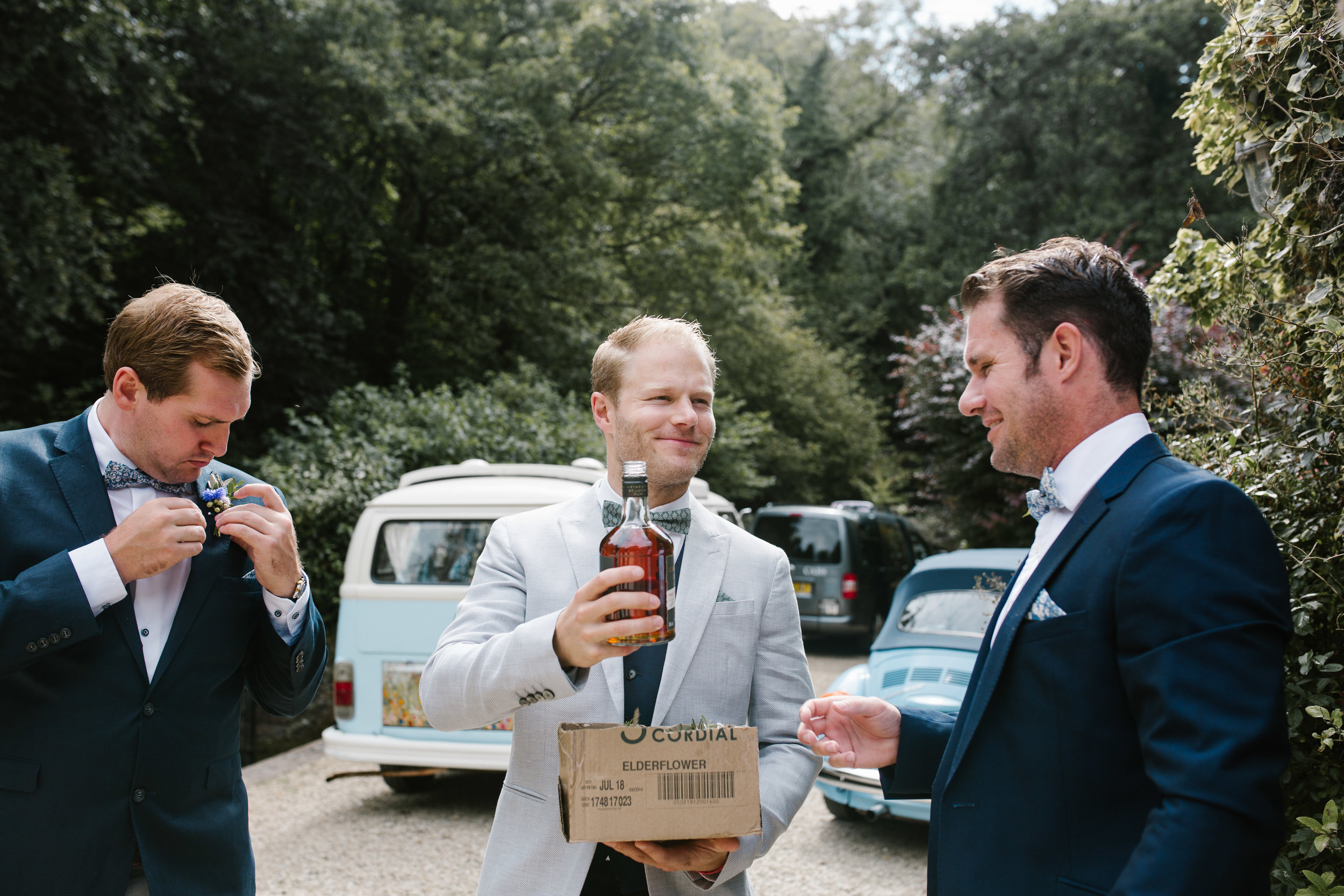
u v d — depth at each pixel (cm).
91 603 157
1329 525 198
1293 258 223
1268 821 100
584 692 171
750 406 1989
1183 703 105
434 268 1373
